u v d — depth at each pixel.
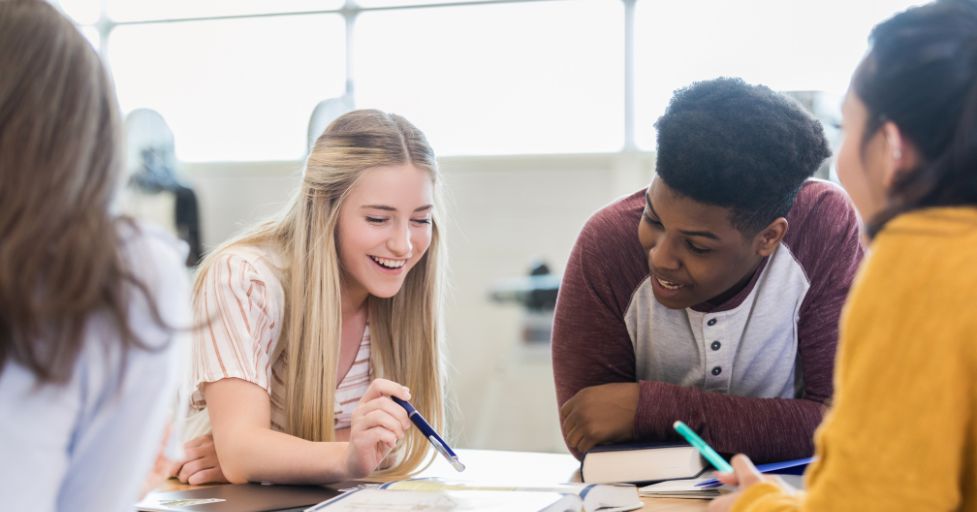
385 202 1.44
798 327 1.46
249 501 1.24
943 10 0.83
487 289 4.82
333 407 1.48
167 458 0.94
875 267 0.79
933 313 0.75
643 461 1.33
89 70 0.76
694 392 1.40
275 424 1.52
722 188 1.23
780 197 1.27
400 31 4.45
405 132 1.49
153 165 4.31
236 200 4.65
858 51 3.79
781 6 3.89
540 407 4.98
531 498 1.11
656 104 4.22
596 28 4.25
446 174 4.62
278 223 1.56
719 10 4.02
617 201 1.52
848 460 0.77
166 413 0.79
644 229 1.34
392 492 1.16
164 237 0.79
